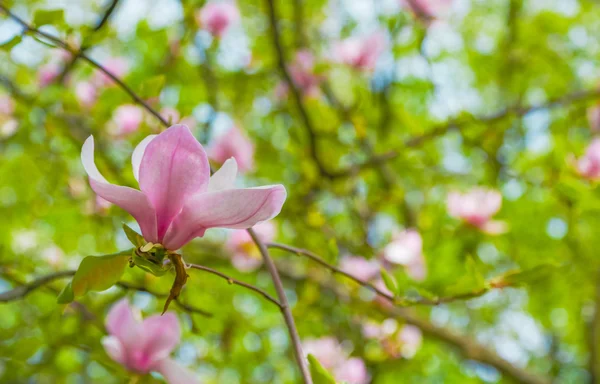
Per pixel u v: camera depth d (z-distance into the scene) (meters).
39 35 1.21
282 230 2.58
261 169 2.73
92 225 2.15
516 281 1.19
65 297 0.94
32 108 1.78
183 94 2.23
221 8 2.06
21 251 2.26
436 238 2.29
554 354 4.14
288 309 1.04
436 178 2.72
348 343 2.10
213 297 2.04
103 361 1.17
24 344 1.33
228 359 2.09
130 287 1.23
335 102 2.52
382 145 2.49
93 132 1.84
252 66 2.39
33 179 2.04
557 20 3.88
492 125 2.09
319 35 3.00
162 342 1.17
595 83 3.60
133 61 2.53
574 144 2.19
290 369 2.58
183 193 0.92
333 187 2.26
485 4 3.94
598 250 2.32
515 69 3.59
